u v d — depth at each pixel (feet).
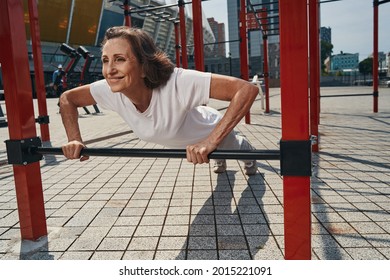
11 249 7.11
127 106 6.64
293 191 4.67
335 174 11.38
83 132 23.62
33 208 7.36
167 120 6.39
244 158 5.17
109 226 8.08
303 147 4.51
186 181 11.37
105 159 15.07
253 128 22.22
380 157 13.48
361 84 113.91
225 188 10.47
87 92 7.02
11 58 6.58
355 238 7.05
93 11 124.77
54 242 7.35
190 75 5.90
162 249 6.95
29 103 6.98
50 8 109.81
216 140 5.33
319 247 6.70
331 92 65.41
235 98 5.42
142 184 11.27
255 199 9.45
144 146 17.98
